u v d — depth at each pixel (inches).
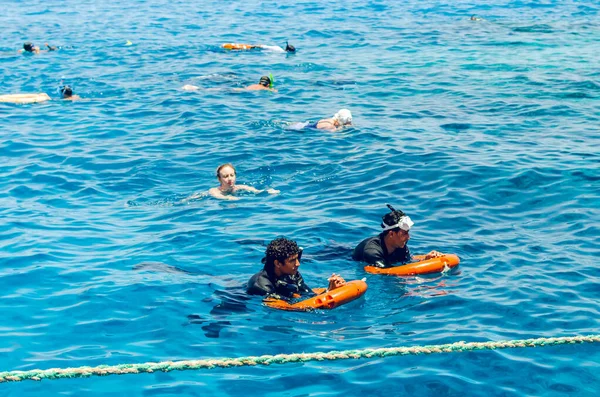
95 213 470.0
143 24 1451.8
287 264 341.1
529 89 817.5
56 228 439.5
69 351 295.6
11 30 1386.6
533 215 449.1
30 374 274.4
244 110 742.5
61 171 553.9
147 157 586.9
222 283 356.5
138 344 300.7
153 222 449.7
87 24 1466.5
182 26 1416.1
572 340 294.5
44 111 750.5
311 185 518.0
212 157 586.6
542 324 311.4
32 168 561.3
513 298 335.6
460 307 329.1
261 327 313.9
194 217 456.1
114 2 1887.3
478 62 991.0
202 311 327.9
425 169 534.3
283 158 580.1
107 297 340.2
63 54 1099.9
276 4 1803.6
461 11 1595.7
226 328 312.5
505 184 497.4
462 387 266.4
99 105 774.5
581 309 323.3
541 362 281.4
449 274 366.0
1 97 788.0
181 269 374.0
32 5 1838.1
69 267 377.4
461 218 444.5
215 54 1085.1
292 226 434.0
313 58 1048.8
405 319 320.5
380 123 682.2
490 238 413.4
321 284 358.9
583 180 500.4
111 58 1059.3
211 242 410.0
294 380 272.8
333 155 585.0
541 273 362.6
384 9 1667.1
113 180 536.4
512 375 273.7
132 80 901.8
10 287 354.0
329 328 313.4
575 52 1047.6
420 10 1632.6
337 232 424.8
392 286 353.4
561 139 613.9
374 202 476.1
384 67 972.6
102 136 654.5
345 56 1063.6
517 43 1140.5
